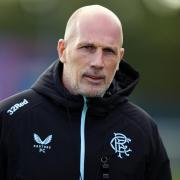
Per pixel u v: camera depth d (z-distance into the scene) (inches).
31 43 2198.6
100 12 339.3
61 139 340.5
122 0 2901.1
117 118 351.9
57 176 335.0
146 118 358.3
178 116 2098.9
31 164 335.0
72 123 345.4
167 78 2657.5
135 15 2883.9
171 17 2883.9
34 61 1904.5
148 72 2679.6
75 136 343.0
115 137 347.3
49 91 347.6
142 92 2586.1
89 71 335.6
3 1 2935.5
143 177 350.6
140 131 351.9
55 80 347.9
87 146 342.0
